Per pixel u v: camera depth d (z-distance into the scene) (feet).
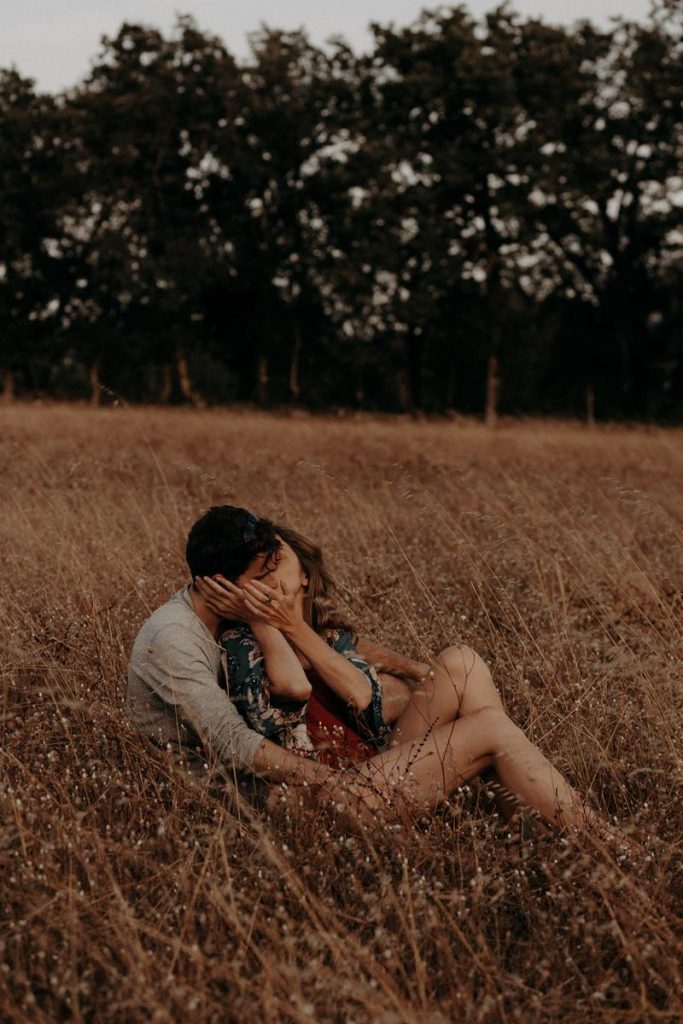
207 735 10.79
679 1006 8.02
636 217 146.61
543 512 24.58
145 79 146.92
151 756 11.31
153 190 148.15
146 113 143.13
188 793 10.68
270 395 173.99
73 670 13.87
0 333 157.99
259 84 147.64
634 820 10.23
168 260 141.90
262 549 11.31
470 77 130.31
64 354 159.74
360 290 139.54
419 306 140.87
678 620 16.75
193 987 7.73
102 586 18.06
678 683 13.89
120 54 147.95
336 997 7.57
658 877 9.53
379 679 12.75
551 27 137.80
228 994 7.85
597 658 15.57
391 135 138.21
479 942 8.51
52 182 152.15
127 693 11.63
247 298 156.15
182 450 44.70
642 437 64.03
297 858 9.49
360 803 10.33
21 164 156.25
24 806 10.15
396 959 8.08
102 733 11.79
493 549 21.56
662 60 132.36
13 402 99.50
